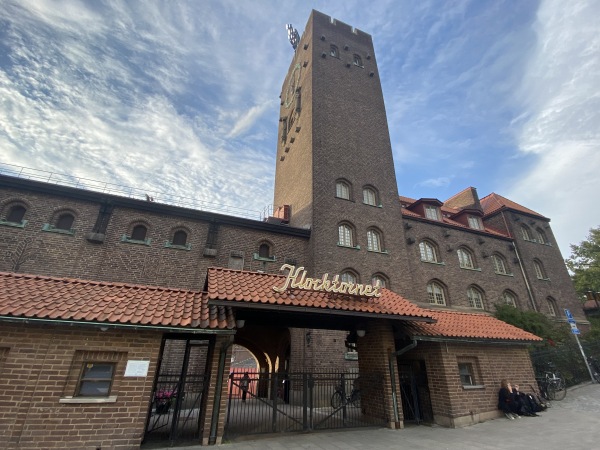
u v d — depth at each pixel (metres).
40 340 6.94
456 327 11.52
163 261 17.44
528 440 8.20
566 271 31.47
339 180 24.58
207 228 19.20
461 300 24.72
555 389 14.30
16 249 15.12
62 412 6.64
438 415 10.35
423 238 25.84
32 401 6.53
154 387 8.53
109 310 7.50
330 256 20.80
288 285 9.34
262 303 8.38
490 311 25.28
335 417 11.54
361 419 11.01
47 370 6.79
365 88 30.28
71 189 16.84
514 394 11.31
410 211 28.72
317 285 9.69
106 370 7.33
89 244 16.36
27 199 16.25
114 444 6.75
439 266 25.16
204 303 9.23
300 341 17.45
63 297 7.74
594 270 32.03
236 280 9.86
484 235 28.89
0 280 7.99
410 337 10.20
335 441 8.31
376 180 25.78
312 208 22.05
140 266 16.92
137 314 7.64
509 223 31.09
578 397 13.93
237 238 19.64
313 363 16.56
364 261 21.66
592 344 19.39
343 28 33.06
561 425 9.69
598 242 33.16
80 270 15.74
